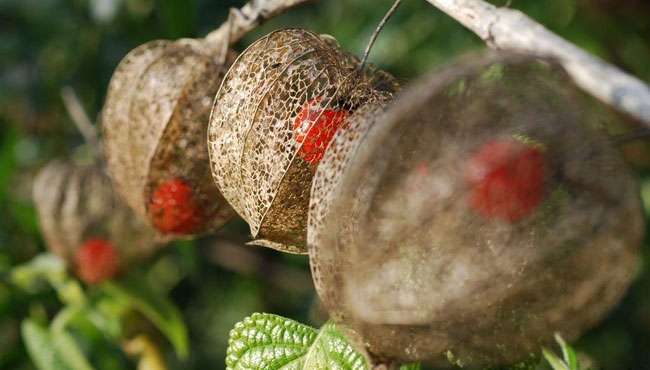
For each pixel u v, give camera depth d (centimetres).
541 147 35
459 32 59
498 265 35
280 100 39
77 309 57
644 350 59
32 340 56
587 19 59
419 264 35
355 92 38
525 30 35
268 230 39
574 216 35
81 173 57
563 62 34
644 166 59
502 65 35
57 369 55
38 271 58
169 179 43
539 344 36
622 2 58
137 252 57
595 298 36
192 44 44
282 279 67
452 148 35
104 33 61
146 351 57
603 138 35
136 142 43
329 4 61
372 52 59
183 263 64
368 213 35
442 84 34
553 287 35
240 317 67
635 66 60
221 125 40
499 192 35
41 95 63
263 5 42
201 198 43
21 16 62
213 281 67
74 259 57
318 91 39
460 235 35
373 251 35
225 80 40
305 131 38
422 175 35
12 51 62
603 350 59
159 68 43
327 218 36
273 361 40
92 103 63
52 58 63
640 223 35
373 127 35
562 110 35
